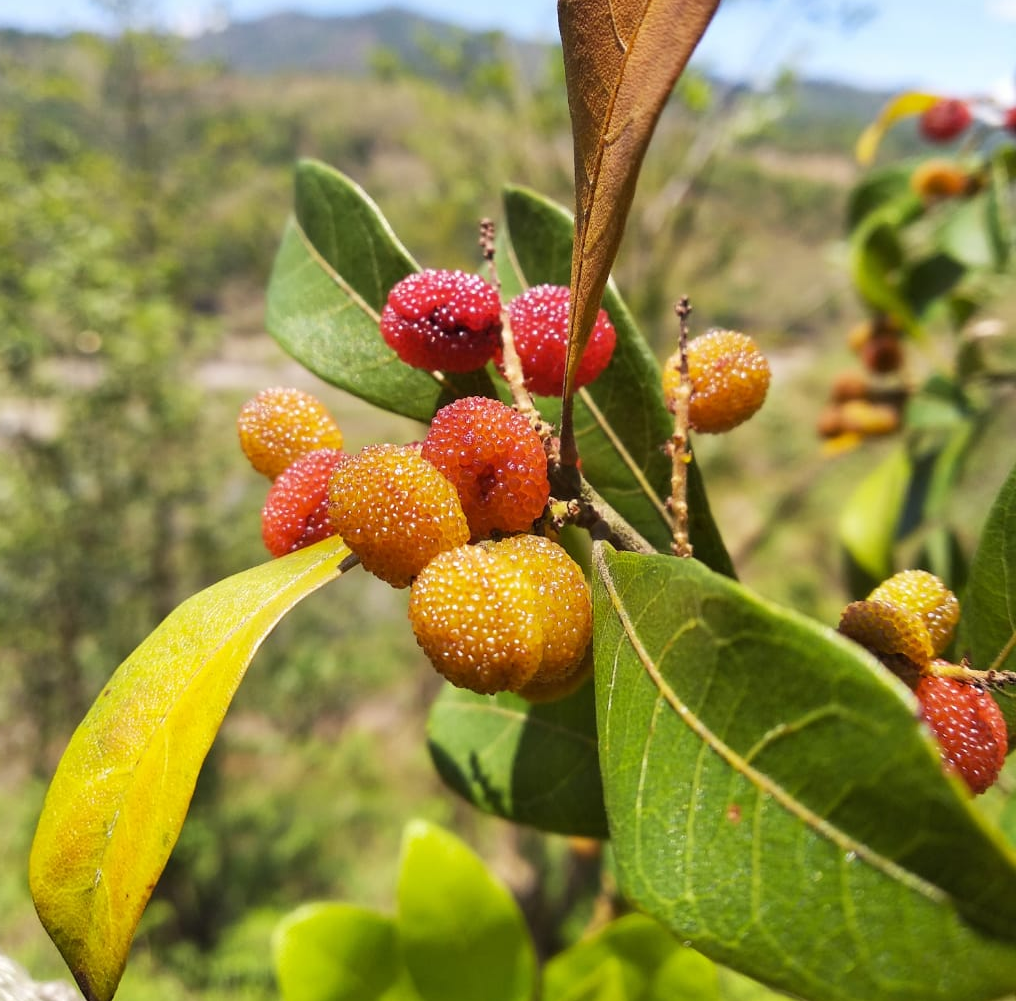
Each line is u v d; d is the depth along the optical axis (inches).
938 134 10.4
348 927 5.3
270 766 39.5
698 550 4.2
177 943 30.5
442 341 3.8
